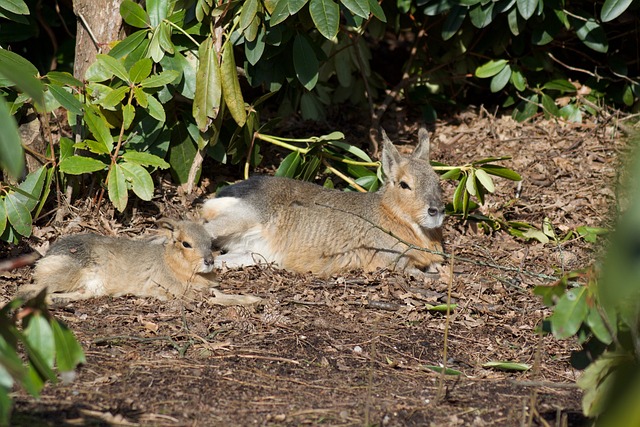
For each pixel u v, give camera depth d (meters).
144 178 11.30
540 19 14.88
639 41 16.27
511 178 12.19
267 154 14.66
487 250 11.61
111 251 9.84
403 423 7.08
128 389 7.39
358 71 16.47
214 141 12.41
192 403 7.20
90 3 12.45
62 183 11.95
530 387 8.05
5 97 11.50
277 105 16.64
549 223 12.33
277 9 11.40
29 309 5.77
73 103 10.88
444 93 17.23
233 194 11.67
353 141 15.58
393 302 10.16
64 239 9.88
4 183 11.17
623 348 6.32
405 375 8.23
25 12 11.84
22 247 11.12
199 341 8.63
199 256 9.80
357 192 11.99
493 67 15.55
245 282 10.71
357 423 6.99
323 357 8.48
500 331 9.51
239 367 8.07
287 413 7.12
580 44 16.64
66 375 6.12
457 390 7.91
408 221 11.31
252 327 9.09
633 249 4.11
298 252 11.59
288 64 13.00
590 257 11.30
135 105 12.23
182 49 12.31
